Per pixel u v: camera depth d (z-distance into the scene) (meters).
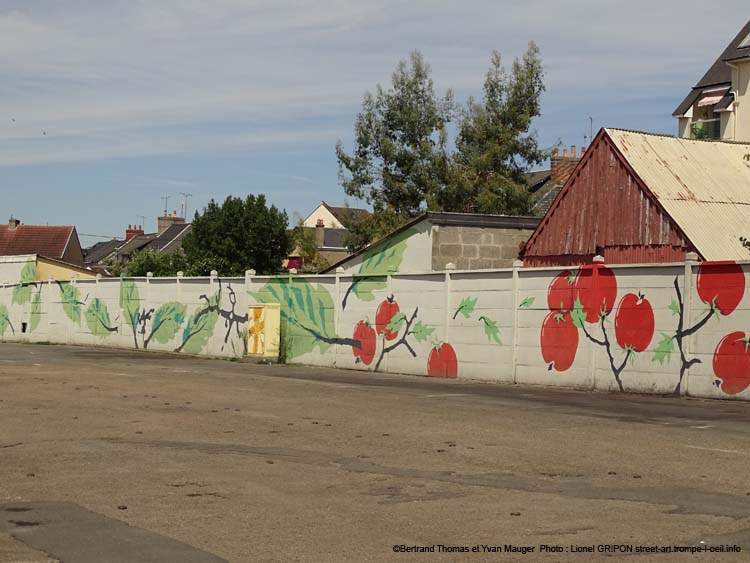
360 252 30.00
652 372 17.98
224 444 11.41
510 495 8.46
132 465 9.98
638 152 25.42
